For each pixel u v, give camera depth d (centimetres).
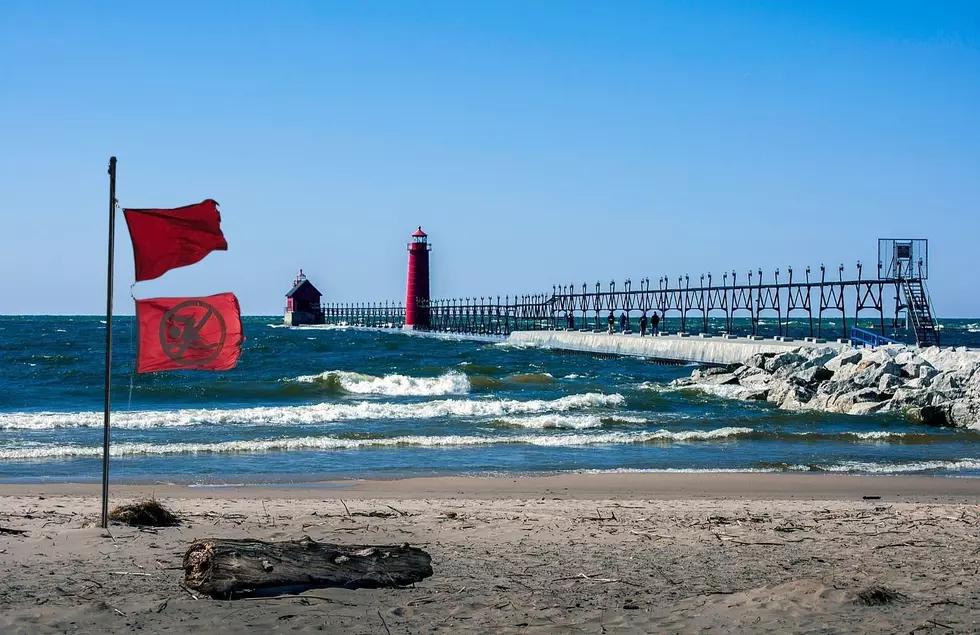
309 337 11325
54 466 1923
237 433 2509
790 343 4972
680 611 715
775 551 984
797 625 666
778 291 5644
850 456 2186
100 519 1083
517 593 780
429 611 713
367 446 2266
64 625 657
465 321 12525
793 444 2395
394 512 1247
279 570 757
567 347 7756
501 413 3197
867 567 887
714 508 1330
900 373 3550
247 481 1738
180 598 729
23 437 2391
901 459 2138
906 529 1129
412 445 2297
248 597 734
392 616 695
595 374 5422
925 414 2873
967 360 3534
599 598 767
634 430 2692
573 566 898
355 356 7250
